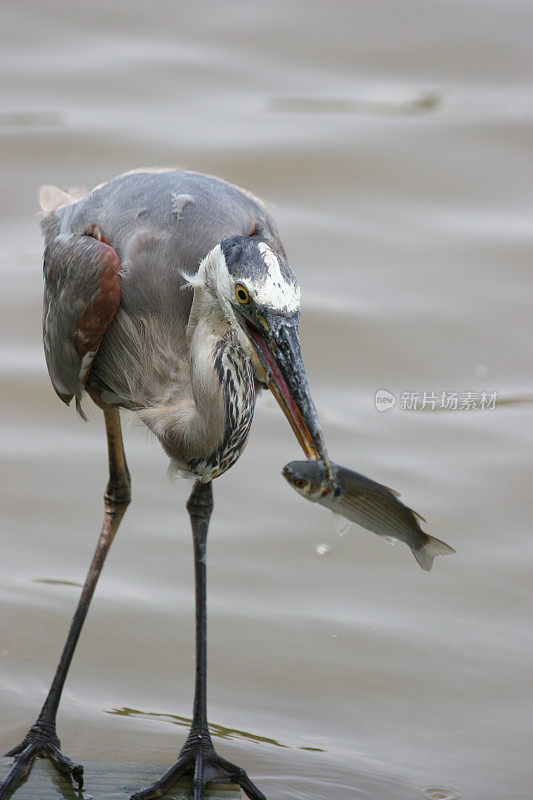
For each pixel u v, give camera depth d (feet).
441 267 51.06
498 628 34.81
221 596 36.01
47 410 44.65
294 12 67.36
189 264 28.45
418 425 43.86
